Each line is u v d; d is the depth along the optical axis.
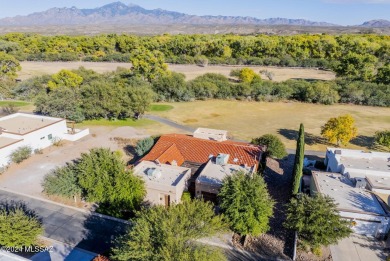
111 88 59.81
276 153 41.44
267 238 27.17
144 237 19.09
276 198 33.53
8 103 70.12
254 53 127.50
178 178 31.75
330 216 24.12
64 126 49.91
